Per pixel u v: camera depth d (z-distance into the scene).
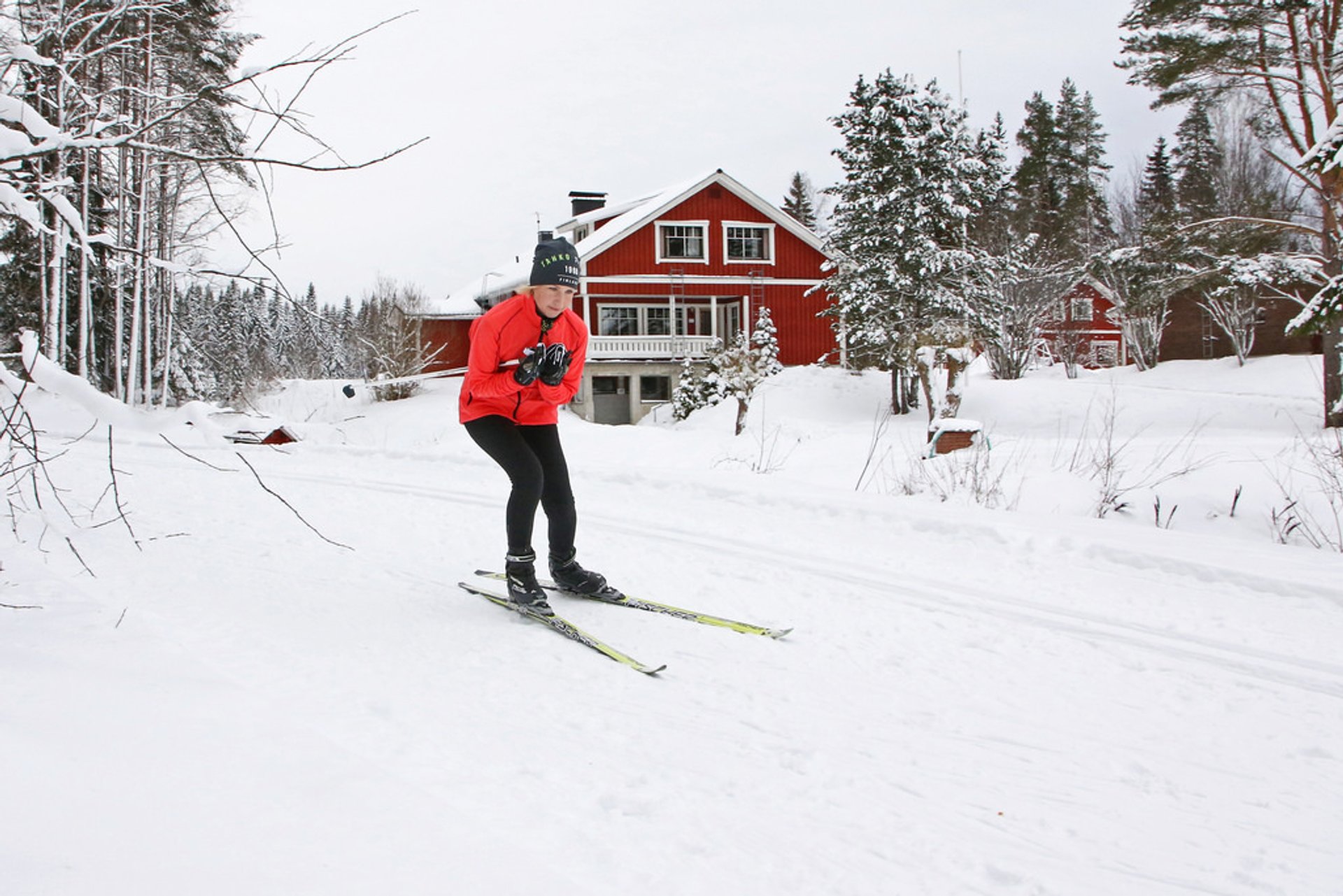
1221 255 19.39
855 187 26.20
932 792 2.54
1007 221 34.84
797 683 3.43
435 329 32.69
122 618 3.51
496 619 4.21
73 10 3.54
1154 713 3.17
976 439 11.57
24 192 3.33
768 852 2.16
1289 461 9.23
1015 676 3.54
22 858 1.60
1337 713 3.16
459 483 8.94
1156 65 18.88
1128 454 10.65
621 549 5.92
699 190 32.12
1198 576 5.07
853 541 6.14
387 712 2.84
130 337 18.77
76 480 8.70
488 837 1.90
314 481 9.02
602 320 32.47
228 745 2.24
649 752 2.72
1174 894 2.05
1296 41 17.84
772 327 30.56
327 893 1.60
